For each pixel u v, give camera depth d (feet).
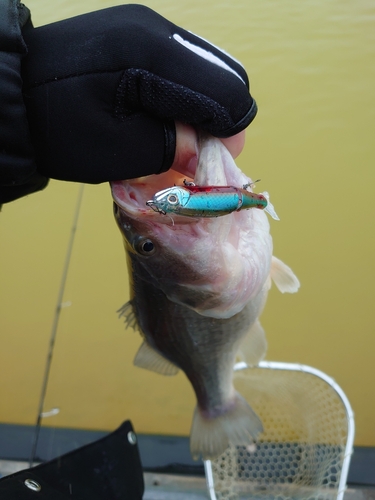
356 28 4.31
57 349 3.07
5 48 1.09
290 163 3.46
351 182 3.35
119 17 1.18
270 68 4.05
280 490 2.33
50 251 3.37
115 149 1.21
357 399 2.70
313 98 3.83
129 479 2.00
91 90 1.17
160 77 1.17
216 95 1.20
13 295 3.25
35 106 1.16
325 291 3.03
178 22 4.45
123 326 3.12
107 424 2.80
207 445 2.05
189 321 1.66
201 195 1.19
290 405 2.48
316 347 2.88
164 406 2.88
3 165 1.13
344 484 2.08
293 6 4.56
